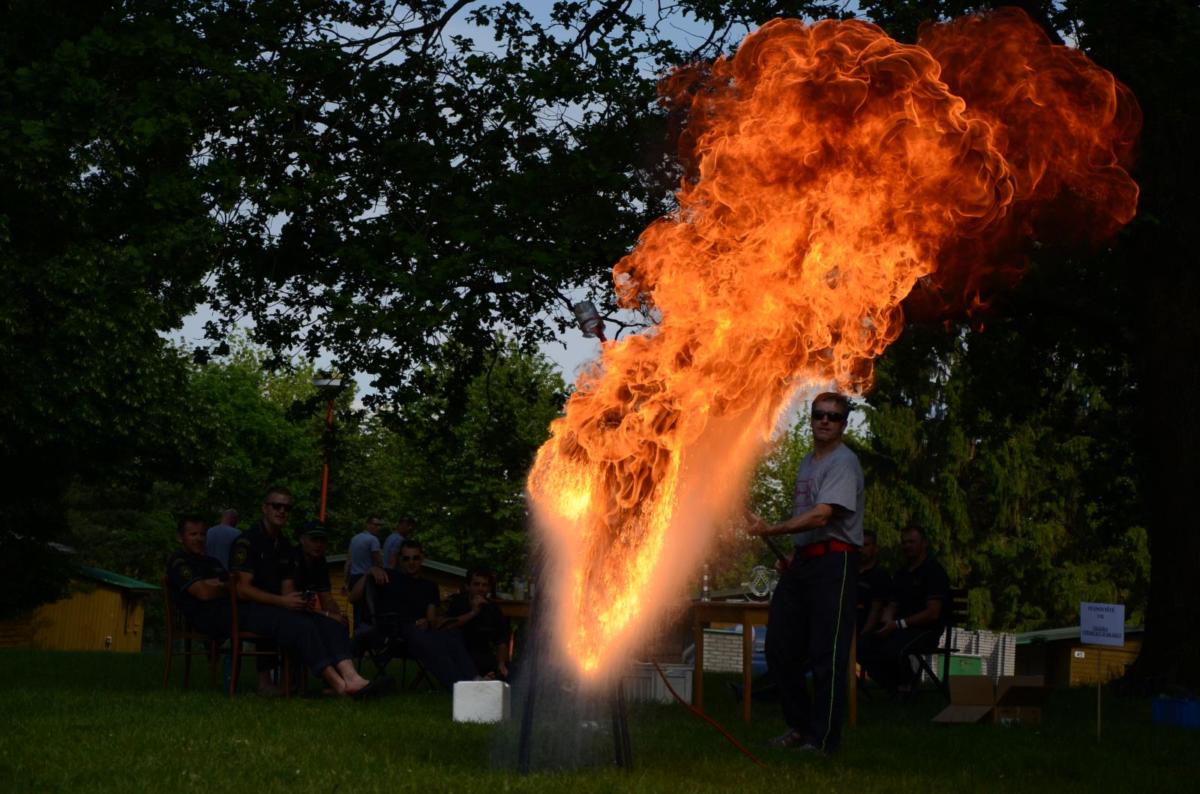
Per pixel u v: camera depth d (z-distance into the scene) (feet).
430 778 18.11
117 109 43.93
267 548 33.94
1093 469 73.20
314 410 61.72
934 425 170.30
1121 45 42.16
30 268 83.46
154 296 47.50
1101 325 53.62
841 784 18.85
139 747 20.90
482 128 52.95
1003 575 167.22
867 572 39.70
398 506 159.53
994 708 30.71
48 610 162.61
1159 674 45.39
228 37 48.96
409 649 36.76
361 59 52.06
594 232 47.44
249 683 38.93
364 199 52.44
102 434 97.14
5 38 49.34
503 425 66.74
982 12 43.70
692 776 19.33
